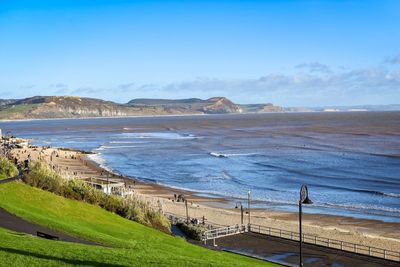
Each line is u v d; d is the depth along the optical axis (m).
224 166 110.31
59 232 28.69
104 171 105.06
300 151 136.38
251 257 36.09
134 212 42.75
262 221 57.09
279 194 77.00
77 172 101.06
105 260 20.73
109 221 37.72
